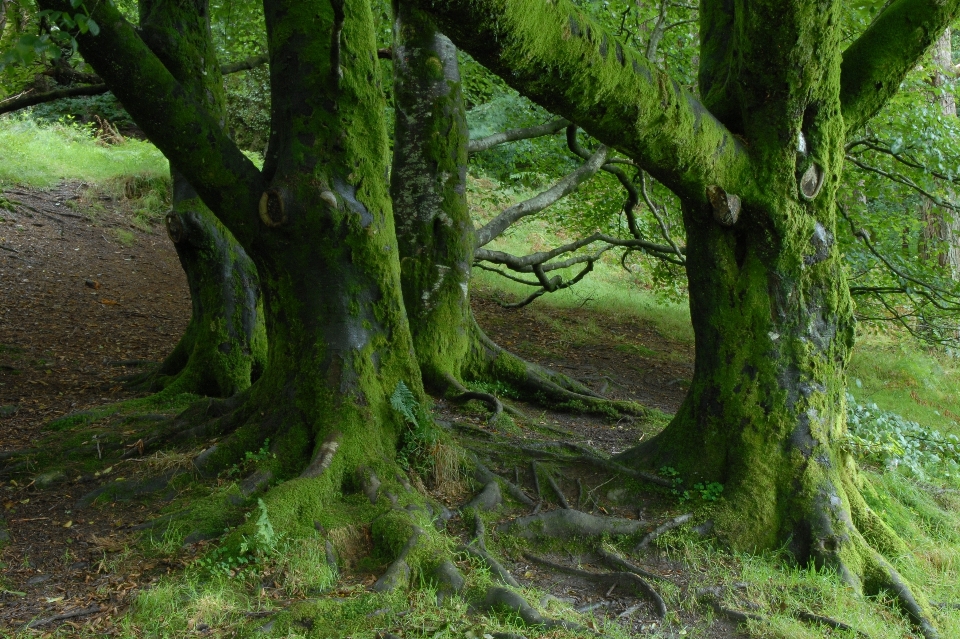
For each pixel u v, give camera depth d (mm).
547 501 5004
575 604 4047
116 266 12641
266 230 4805
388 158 5184
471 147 7828
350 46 4898
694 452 5059
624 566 4371
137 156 17031
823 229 4934
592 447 5766
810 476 4828
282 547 3945
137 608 3486
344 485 4543
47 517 4441
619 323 13258
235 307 6910
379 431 4824
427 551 4039
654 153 4266
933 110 8781
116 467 4957
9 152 15547
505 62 3459
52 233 13242
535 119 11203
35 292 10664
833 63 4609
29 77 6602
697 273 5043
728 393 4965
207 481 4703
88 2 4160
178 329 10219
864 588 4543
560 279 10617
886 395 10539
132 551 4020
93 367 8148
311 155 4855
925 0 5039
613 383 9367
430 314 7367
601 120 3996
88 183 15734
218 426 5121
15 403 6699
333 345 4863
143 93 4461
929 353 12602
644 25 10461
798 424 4887
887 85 5160
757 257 4898
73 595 3662
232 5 10297
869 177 9445
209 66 6824
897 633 4141
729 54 5156
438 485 4898
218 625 3418
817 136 4746
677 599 4160
